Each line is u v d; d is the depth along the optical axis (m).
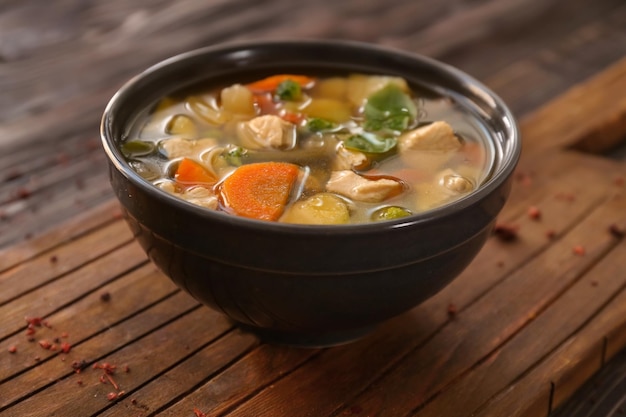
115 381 0.62
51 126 0.81
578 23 0.99
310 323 0.60
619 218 0.73
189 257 0.58
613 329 0.65
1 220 0.73
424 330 0.65
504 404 0.61
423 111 0.68
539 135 0.81
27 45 0.90
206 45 0.91
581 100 0.85
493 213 0.60
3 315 0.65
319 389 0.62
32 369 0.62
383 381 0.62
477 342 0.65
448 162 0.64
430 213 0.57
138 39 0.91
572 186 0.76
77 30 0.93
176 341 0.64
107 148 0.60
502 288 0.68
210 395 0.61
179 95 0.68
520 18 0.99
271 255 0.57
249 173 0.61
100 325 0.65
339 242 0.56
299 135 0.66
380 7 1.00
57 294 0.66
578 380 0.64
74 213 0.73
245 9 0.97
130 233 0.71
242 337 0.64
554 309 0.67
